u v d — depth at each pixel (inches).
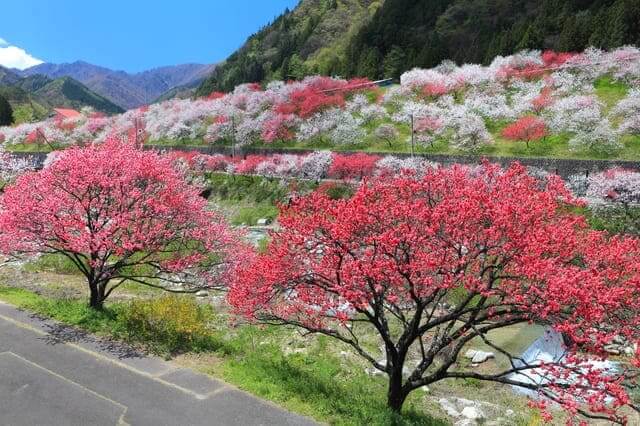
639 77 1353.3
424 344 542.6
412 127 1327.5
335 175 1251.8
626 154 1072.8
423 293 329.7
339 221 325.7
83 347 397.1
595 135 1128.8
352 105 1684.3
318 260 339.3
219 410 316.5
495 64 1721.2
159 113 2237.9
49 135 2170.3
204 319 515.8
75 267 698.2
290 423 305.9
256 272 357.1
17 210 451.8
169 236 493.4
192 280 601.0
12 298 500.4
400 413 351.3
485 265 328.8
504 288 306.8
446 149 1307.8
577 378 298.4
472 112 1421.0
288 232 352.2
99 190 480.1
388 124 1462.8
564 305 284.5
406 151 1347.2
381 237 295.3
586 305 272.1
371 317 339.0
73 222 457.1
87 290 610.2
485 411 422.3
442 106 1542.8
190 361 390.6
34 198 475.8
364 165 1192.2
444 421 382.3
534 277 287.4
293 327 539.5
